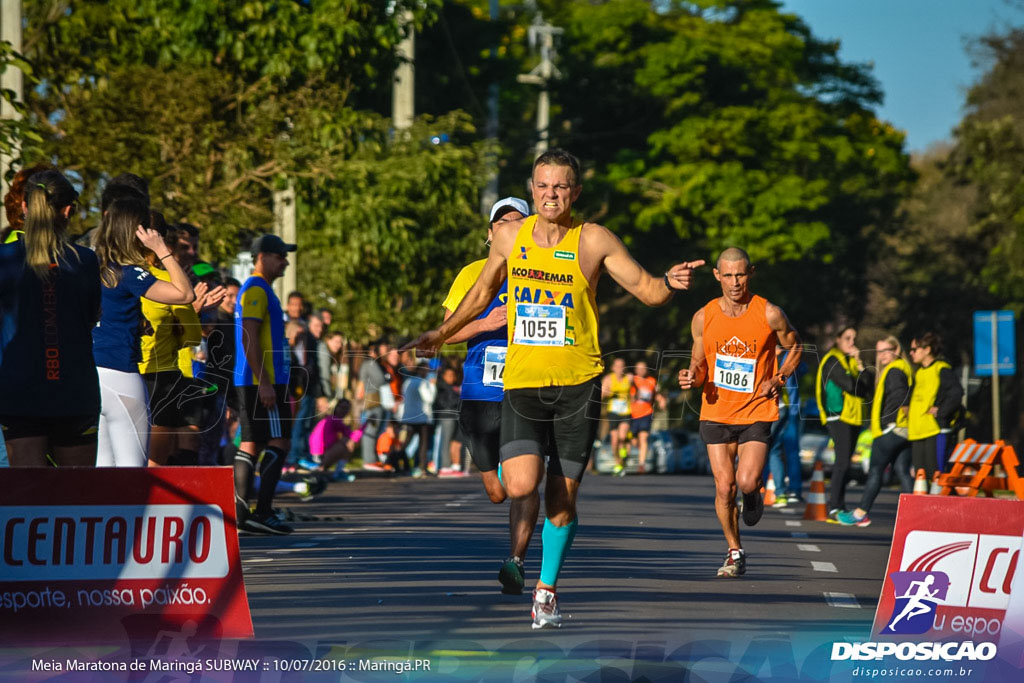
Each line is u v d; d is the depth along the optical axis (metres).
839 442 27.98
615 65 82.06
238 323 20.64
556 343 12.30
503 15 78.44
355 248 42.41
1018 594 11.54
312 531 21.75
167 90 34.31
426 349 13.10
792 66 84.62
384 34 38.47
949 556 11.73
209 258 34.44
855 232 88.19
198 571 11.38
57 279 12.69
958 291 92.44
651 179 80.06
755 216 77.00
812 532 25.05
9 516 10.99
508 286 12.43
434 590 14.90
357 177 40.25
